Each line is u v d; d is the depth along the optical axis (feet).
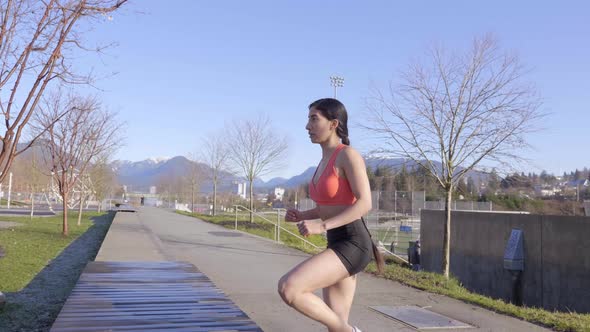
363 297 24.13
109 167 118.01
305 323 18.69
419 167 42.01
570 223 34.35
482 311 21.49
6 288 26.02
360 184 8.98
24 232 56.13
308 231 8.42
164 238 52.95
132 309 17.07
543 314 21.01
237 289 25.53
